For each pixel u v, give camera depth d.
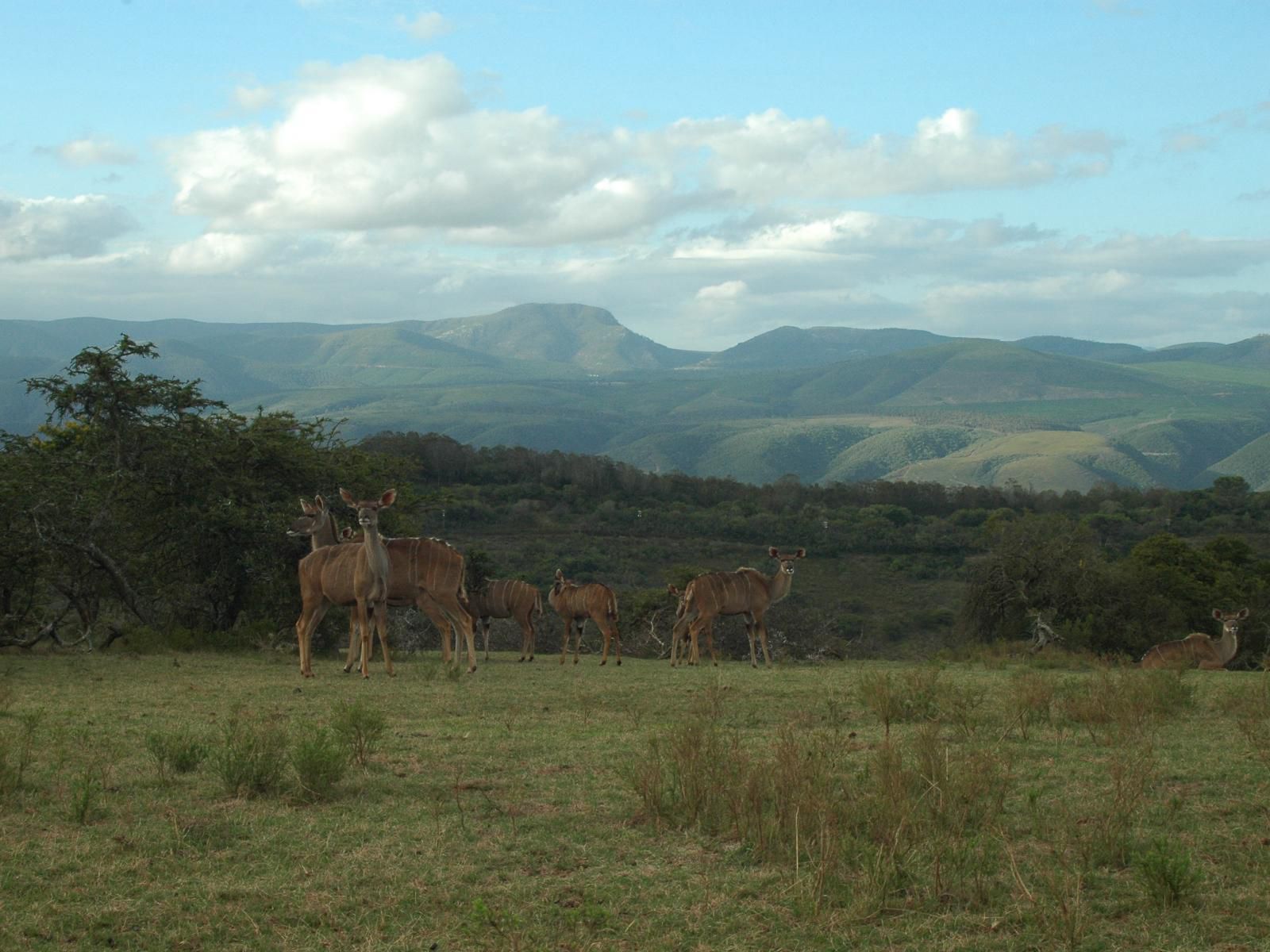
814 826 6.41
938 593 57.09
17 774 7.74
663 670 19.12
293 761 7.79
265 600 23.80
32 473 20.98
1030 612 34.53
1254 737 9.62
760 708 12.30
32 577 21.19
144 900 5.51
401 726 10.72
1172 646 22.44
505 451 84.38
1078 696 11.84
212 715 11.12
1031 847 6.47
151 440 23.02
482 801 7.52
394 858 6.23
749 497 83.19
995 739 9.91
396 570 16.44
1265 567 42.00
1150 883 5.54
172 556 23.58
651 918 5.36
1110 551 59.41
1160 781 8.23
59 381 22.52
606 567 58.06
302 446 25.97
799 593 57.00
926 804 6.95
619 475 81.38
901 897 5.64
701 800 7.07
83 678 14.98
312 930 5.17
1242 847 6.46
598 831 6.80
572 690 14.11
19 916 5.27
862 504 83.56
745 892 5.73
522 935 5.09
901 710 11.41
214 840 6.50
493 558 57.72
